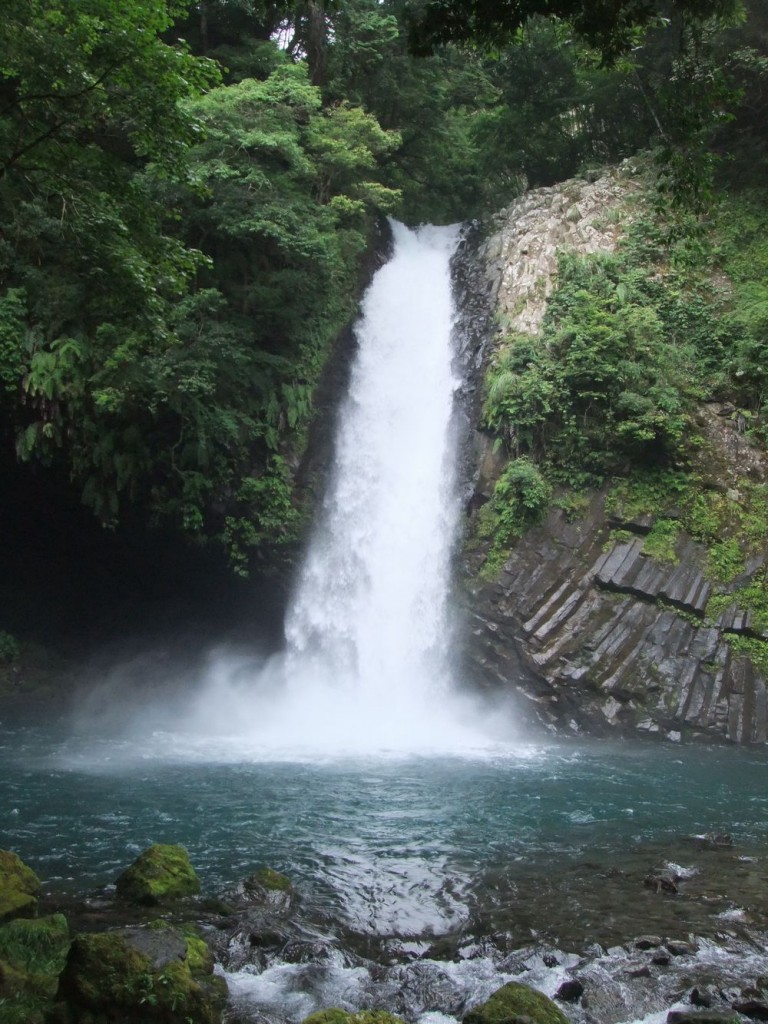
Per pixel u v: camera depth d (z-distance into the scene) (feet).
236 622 91.61
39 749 62.69
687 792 51.19
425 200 127.75
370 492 91.45
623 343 83.20
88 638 96.99
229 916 28.35
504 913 29.66
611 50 34.32
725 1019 21.66
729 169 99.25
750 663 73.41
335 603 86.33
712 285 91.20
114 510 79.97
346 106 107.45
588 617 76.48
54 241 73.05
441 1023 22.04
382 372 98.53
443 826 41.70
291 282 85.51
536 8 32.60
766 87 95.66
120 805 45.01
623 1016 22.45
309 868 34.55
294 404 87.35
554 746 68.28
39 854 35.86
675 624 75.36
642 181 102.42
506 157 122.11
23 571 93.81
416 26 33.14
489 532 82.33
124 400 75.66
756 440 82.38
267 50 99.04
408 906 30.42
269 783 51.21
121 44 41.16
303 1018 22.00
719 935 27.48
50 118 44.96
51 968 23.11
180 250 48.47
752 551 77.36
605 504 80.64
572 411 83.66
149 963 21.67
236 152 82.02
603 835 40.50
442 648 80.74
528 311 94.02
